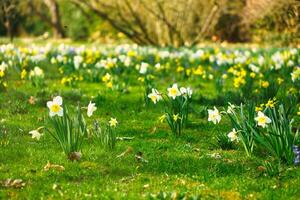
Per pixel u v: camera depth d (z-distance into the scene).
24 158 6.95
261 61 14.72
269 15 16.78
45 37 34.09
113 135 7.44
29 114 9.59
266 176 6.34
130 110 10.10
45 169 6.52
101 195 5.69
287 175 6.35
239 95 10.67
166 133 8.40
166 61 17.20
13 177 6.22
